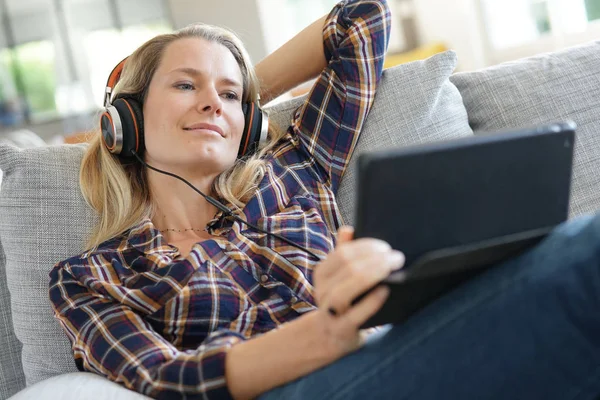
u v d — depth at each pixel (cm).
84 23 570
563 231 105
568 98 189
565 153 110
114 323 143
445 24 563
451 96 190
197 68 171
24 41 564
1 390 181
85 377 139
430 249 105
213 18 581
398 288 102
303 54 200
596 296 98
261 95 205
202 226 175
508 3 517
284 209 173
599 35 462
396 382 105
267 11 586
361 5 194
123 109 170
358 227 104
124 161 178
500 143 104
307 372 118
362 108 184
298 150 186
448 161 102
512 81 192
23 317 168
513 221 109
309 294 156
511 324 100
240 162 184
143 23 574
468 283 107
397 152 99
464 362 102
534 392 101
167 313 148
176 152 168
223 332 132
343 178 183
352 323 106
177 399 123
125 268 158
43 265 168
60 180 175
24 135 494
